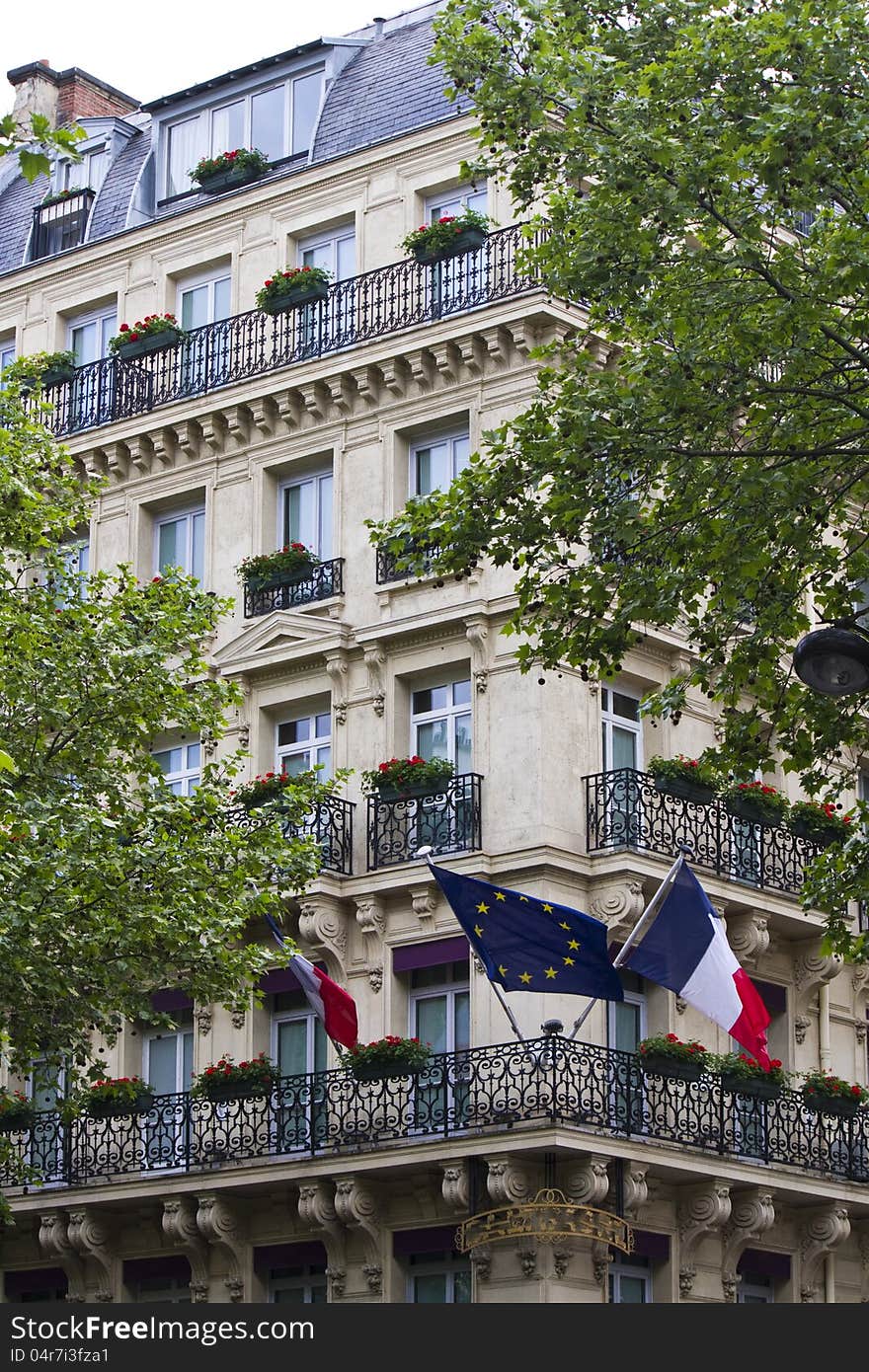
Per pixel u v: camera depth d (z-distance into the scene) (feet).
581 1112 114.73
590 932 110.73
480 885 111.75
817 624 135.23
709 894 123.44
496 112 85.71
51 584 111.86
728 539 82.02
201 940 106.52
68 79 172.24
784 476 80.23
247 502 138.51
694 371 82.64
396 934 124.57
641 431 82.69
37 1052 108.06
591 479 83.35
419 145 136.77
